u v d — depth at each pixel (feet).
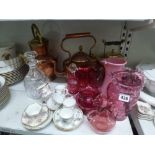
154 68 2.60
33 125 2.09
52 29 2.75
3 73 2.64
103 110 2.25
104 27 2.64
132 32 2.63
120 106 2.17
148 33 2.64
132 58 2.88
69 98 2.33
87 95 2.42
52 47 2.90
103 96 2.42
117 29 2.64
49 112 2.27
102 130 2.03
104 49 2.81
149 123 2.24
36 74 2.58
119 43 2.70
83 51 2.74
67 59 2.74
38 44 2.55
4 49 2.74
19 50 3.04
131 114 2.44
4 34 2.93
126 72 2.27
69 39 2.77
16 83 2.83
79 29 2.70
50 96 2.46
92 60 2.59
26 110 2.23
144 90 2.52
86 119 2.23
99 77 2.56
